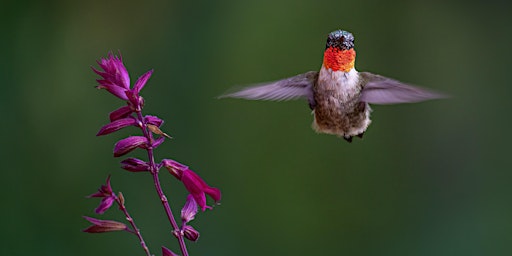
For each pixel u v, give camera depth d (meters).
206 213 11.02
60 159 10.74
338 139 12.14
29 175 10.52
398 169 12.22
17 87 11.16
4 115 10.85
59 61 11.60
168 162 4.12
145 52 12.16
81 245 10.05
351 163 12.12
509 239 11.30
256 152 11.88
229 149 11.84
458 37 13.09
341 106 5.83
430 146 12.43
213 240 10.91
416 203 11.99
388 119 12.47
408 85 5.62
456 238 11.47
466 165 12.38
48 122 11.02
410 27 13.13
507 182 12.21
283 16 12.64
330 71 5.79
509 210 11.79
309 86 5.91
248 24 12.52
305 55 12.48
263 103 12.12
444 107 12.64
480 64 13.06
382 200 11.96
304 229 11.62
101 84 4.04
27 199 10.34
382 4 13.03
